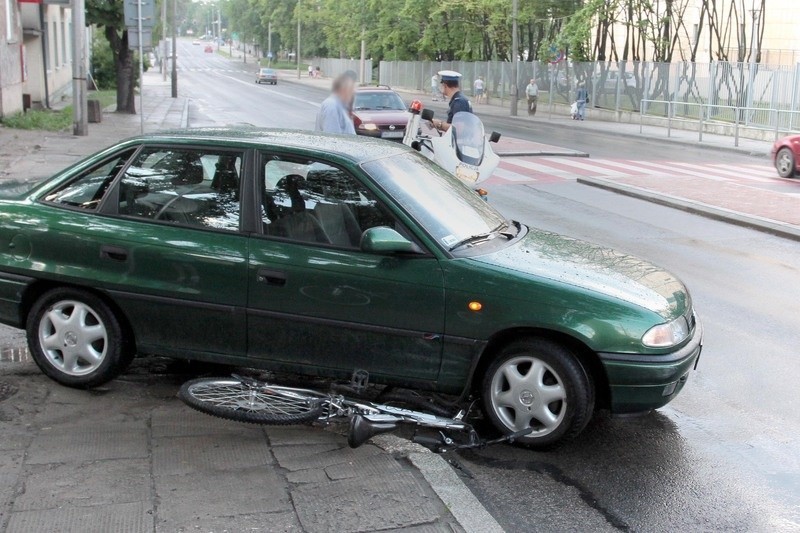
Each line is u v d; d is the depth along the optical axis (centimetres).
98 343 531
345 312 484
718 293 865
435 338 475
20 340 632
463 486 420
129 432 473
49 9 3572
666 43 3847
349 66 8562
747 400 579
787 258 1044
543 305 463
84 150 1909
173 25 4741
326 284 483
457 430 489
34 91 3331
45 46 3447
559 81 4406
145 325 518
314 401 479
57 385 540
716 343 704
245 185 507
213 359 514
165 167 525
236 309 498
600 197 1535
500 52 5431
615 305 464
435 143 921
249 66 12769
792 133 2759
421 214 493
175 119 3059
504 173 1841
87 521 372
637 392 463
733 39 4444
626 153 2411
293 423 462
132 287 511
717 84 3178
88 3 2995
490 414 488
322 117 894
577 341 468
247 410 470
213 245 500
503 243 522
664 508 423
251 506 392
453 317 471
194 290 503
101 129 2514
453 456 474
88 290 524
